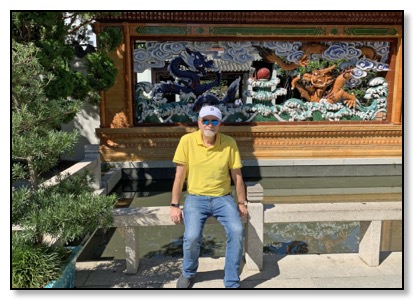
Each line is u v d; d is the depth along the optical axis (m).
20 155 2.60
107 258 4.19
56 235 2.60
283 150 7.84
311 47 7.49
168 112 7.52
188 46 7.28
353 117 7.98
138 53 7.20
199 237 2.90
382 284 3.19
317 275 3.35
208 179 3.02
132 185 7.18
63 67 4.21
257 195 3.37
